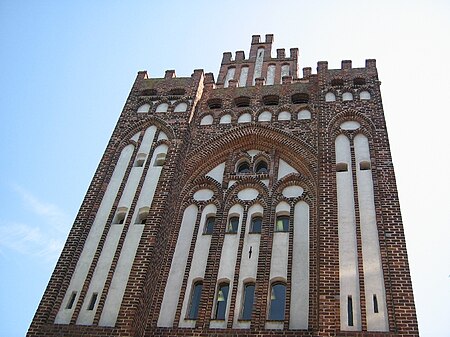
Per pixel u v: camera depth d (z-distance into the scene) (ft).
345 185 66.49
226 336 57.72
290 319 58.18
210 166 80.74
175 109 85.30
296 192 72.90
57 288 60.95
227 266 65.51
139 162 77.71
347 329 51.85
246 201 73.26
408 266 55.47
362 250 58.39
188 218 73.36
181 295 63.41
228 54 111.45
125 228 67.46
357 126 74.84
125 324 56.44
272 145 80.43
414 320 50.96
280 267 63.77
